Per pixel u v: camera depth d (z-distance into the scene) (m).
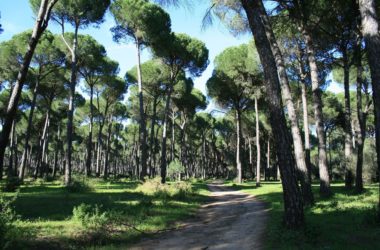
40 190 24.19
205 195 26.62
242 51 36.56
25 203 15.89
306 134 25.73
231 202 21.69
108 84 46.00
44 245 8.48
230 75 37.28
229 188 36.97
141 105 31.25
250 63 34.00
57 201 17.05
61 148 81.88
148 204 16.45
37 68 39.53
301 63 25.08
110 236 10.11
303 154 15.52
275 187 32.38
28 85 41.12
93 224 10.85
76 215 11.82
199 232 11.48
